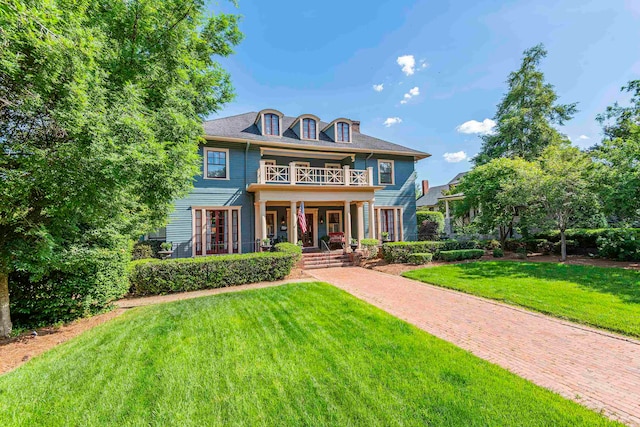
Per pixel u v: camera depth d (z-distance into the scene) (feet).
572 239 43.93
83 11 14.87
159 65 21.81
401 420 8.35
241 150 45.68
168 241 40.37
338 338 14.71
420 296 24.00
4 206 13.50
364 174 49.70
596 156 36.37
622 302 19.70
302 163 52.95
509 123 70.44
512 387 10.06
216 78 29.45
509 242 51.49
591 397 9.70
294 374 11.16
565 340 14.74
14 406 9.52
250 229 45.65
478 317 18.53
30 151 13.30
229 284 28.86
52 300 18.19
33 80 12.28
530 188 38.22
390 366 11.68
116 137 14.20
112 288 21.68
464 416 8.48
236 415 8.79
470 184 51.13
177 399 9.69
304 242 54.44
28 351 14.56
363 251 45.78
